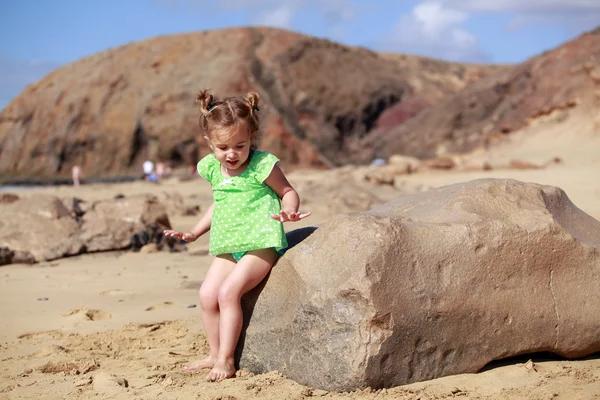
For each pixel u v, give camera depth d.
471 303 4.03
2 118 71.12
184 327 5.69
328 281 3.98
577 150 38.25
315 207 15.23
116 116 67.06
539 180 21.06
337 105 75.38
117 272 8.38
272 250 4.37
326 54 80.25
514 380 3.94
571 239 4.31
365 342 3.79
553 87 54.84
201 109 4.32
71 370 4.61
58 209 10.39
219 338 4.43
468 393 3.73
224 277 4.44
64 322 5.98
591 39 57.59
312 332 3.97
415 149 63.56
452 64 95.69
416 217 4.48
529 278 4.19
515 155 39.84
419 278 3.94
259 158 4.39
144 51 72.19
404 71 87.25
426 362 3.93
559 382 3.90
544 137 42.56
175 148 64.81
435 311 3.93
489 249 4.11
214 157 4.51
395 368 3.85
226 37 75.12
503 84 62.22
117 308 6.45
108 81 69.31
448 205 4.43
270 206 4.37
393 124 77.31
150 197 11.27
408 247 3.97
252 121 4.30
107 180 57.19
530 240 4.20
